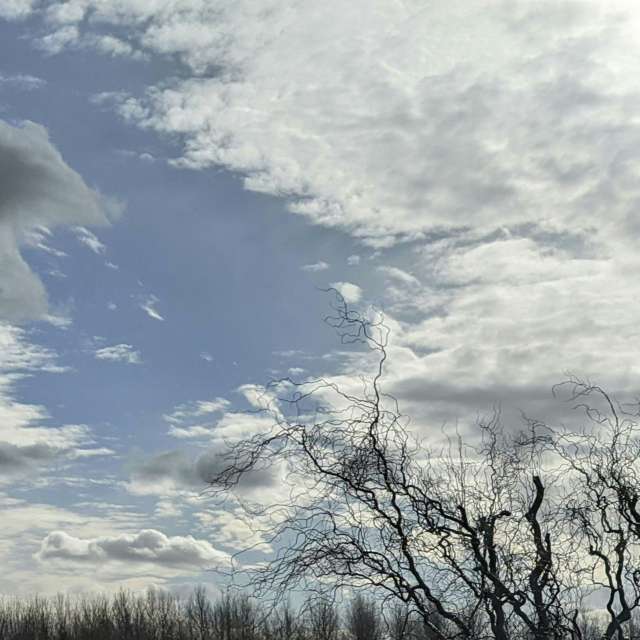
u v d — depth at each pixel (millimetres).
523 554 11695
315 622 11422
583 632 12086
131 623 46750
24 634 54531
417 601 11266
